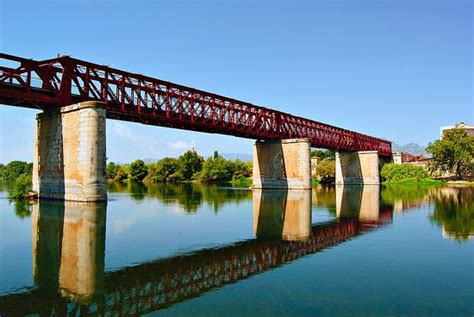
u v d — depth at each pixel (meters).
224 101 65.81
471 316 10.67
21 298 11.97
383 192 67.44
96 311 10.95
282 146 76.06
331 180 120.31
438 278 14.07
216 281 13.75
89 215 30.41
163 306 11.38
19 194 44.44
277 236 22.67
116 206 38.59
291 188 74.25
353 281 13.75
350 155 109.81
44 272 14.70
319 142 92.00
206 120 61.78
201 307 11.32
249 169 135.25
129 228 24.91
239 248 19.28
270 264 16.09
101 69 45.06
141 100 50.66
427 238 21.80
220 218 30.55
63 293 12.44
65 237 21.48
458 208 38.16
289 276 14.38
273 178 76.94
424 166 125.81
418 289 12.88
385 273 14.76
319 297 12.13
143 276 14.31
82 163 37.69
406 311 11.02
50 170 42.25
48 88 39.81
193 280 13.87
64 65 40.97
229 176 133.12
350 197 54.50
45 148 43.19
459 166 116.31
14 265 15.67
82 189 37.75
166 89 54.62
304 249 19.03
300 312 10.95
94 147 37.44
